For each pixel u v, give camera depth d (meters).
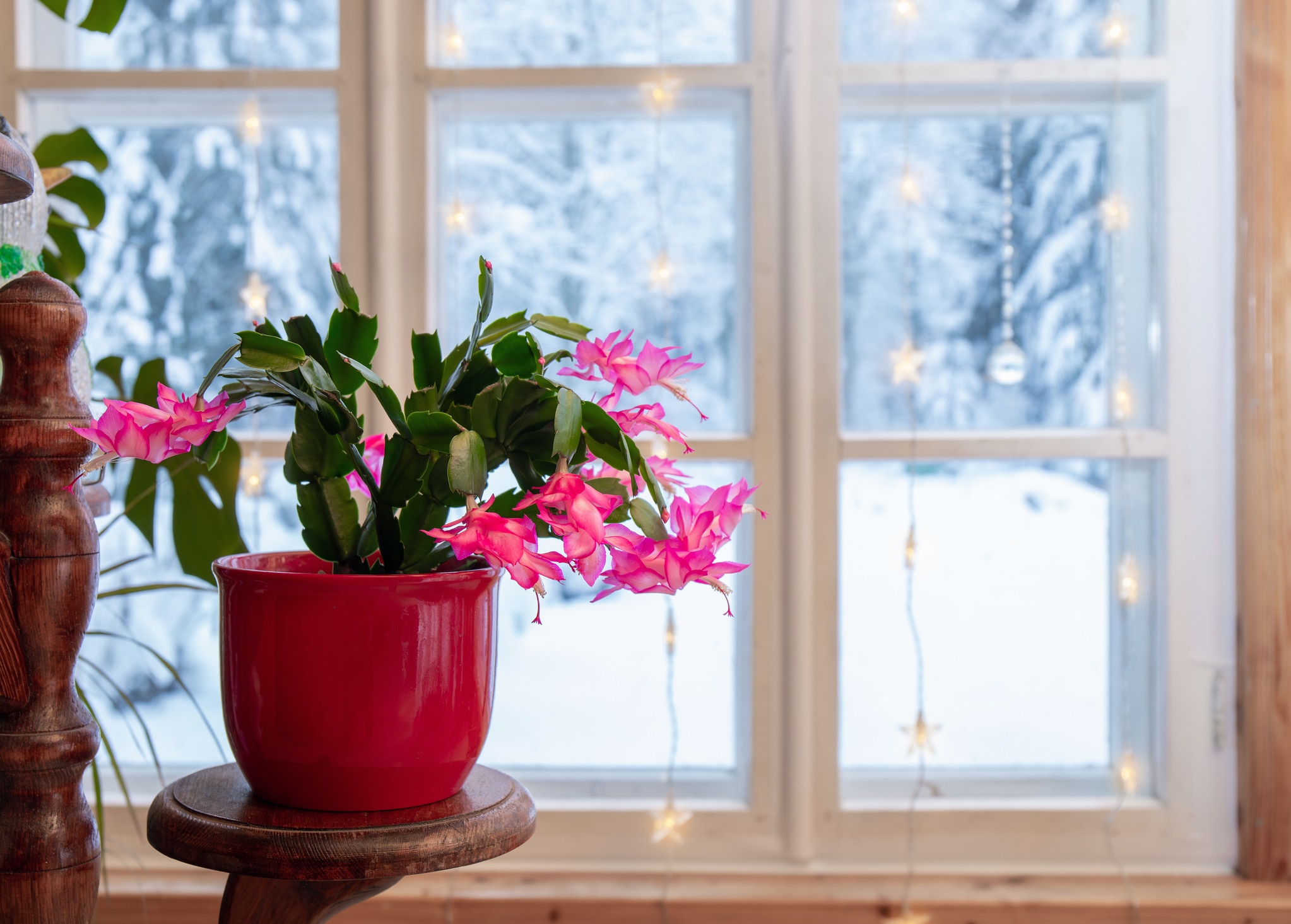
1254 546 1.21
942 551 1.33
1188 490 1.27
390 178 1.25
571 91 1.27
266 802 0.55
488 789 0.59
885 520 1.32
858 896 1.20
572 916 1.19
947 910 1.19
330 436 0.54
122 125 1.32
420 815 0.53
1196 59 1.26
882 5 1.31
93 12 0.80
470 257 1.33
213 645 1.33
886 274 1.32
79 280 1.28
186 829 0.52
